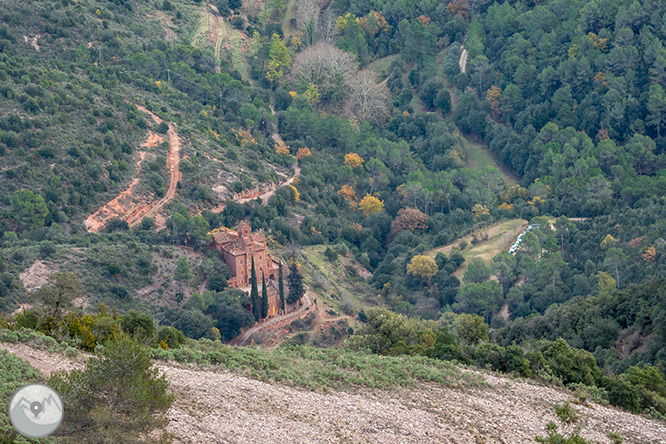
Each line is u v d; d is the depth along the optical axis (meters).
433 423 38.66
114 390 28.48
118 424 27.78
